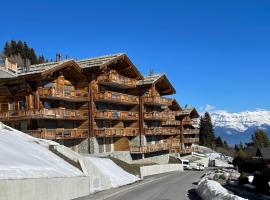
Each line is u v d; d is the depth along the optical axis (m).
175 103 96.62
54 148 35.00
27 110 48.41
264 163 78.94
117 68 64.25
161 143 76.19
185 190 35.72
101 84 60.88
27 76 48.56
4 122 51.19
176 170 71.38
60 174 27.91
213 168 83.75
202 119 146.12
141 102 69.12
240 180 47.47
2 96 52.09
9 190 20.89
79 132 54.78
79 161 33.41
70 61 53.34
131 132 66.12
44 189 24.52
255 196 36.31
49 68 49.41
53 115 49.72
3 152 26.83
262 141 129.75
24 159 27.34
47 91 49.44
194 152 107.44
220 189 26.14
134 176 47.44
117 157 61.22
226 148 159.25
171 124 92.94
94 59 60.88
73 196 28.75
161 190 35.72
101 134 57.25
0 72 53.59
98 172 34.75
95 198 28.86
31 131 47.91
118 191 34.19
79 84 57.47
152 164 66.31
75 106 57.47
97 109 59.31
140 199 29.11
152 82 69.19
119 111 62.38
